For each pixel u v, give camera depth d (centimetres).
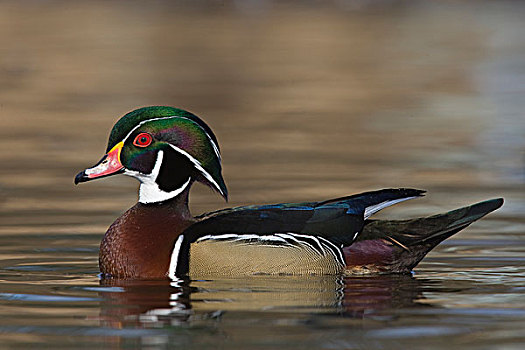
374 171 1686
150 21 4134
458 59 3219
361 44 3559
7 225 1298
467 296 905
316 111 2364
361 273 1005
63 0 4688
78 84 2756
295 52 3394
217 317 817
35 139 2014
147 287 943
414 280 988
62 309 853
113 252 1001
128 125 1025
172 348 728
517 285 962
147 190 1021
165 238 999
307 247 987
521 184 1577
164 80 2833
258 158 1814
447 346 730
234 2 4669
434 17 4303
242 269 980
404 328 780
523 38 3688
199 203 1442
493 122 2194
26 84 2766
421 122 2209
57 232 1254
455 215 1041
